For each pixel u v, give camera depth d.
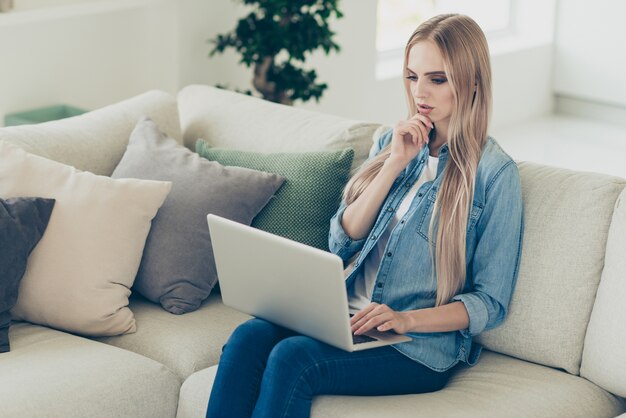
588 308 2.25
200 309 2.65
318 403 2.10
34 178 2.59
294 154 2.76
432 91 2.23
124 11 4.39
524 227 2.32
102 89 4.42
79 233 2.53
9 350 2.37
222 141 3.02
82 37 4.28
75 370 2.26
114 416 2.22
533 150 5.95
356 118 5.65
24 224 2.47
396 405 2.09
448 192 2.22
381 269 2.28
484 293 2.21
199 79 4.68
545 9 6.73
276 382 2.03
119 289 2.55
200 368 2.42
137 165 2.77
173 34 4.48
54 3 3.87
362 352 2.14
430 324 2.16
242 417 2.10
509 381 2.22
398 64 6.05
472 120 2.22
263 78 4.44
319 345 2.11
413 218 2.27
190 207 2.66
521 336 2.30
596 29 6.54
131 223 2.58
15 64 4.07
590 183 2.29
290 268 2.07
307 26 4.32
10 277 2.43
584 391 2.20
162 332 2.52
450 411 2.06
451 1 6.59
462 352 2.27
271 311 2.20
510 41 6.70
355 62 5.52
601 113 6.73
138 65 4.51
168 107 3.08
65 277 2.51
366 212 2.34
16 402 2.11
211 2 4.61
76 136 2.86
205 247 2.64
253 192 2.68
